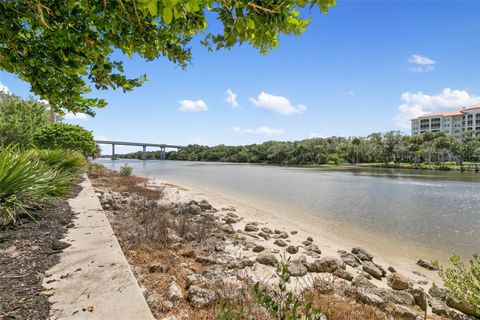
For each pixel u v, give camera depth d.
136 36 2.08
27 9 1.89
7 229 3.67
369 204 13.41
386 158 79.81
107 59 2.45
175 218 7.16
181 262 4.04
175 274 3.51
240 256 4.72
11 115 16.97
